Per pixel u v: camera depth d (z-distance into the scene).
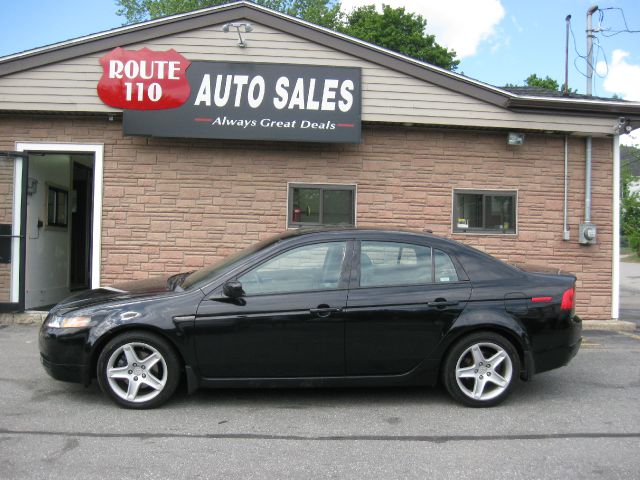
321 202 8.80
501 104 8.62
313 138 8.38
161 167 8.59
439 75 8.55
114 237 8.57
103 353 4.64
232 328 4.64
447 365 4.85
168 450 3.91
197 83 8.25
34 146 8.48
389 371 4.82
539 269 5.35
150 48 8.23
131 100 8.18
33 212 9.32
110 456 3.80
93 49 8.16
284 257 4.88
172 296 4.75
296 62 8.40
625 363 6.59
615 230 9.20
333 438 4.18
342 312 4.71
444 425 4.48
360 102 8.44
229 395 5.20
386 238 5.02
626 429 4.43
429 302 4.79
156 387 4.71
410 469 3.66
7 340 7.23
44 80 8.16
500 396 4.88
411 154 8.91
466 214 9.03
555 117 8.73
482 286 4.92
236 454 3.87
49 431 4.23
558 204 9.12
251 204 8.70
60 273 10.67
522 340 4.84
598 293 9.16
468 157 9.00
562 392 5.42
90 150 8.53
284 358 4.70
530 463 3.78
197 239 8.64
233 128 8.29
